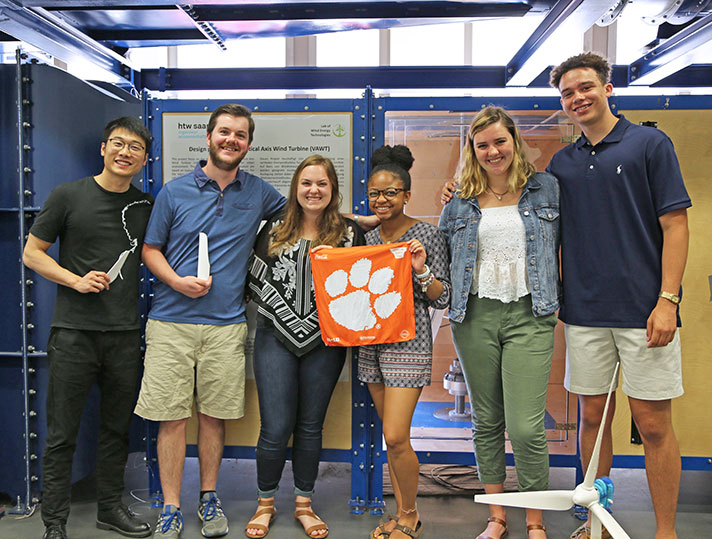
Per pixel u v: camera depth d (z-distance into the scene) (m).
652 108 2.69
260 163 2.82
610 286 2.22
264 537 2.51
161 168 2.84
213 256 2.51
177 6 3.28
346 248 2.35
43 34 3.12
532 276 2.21
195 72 4.12
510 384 2.25
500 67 4.03
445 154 3.00
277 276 2.45
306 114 2.79
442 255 2.36
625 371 2.26
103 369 2.47
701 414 2.76
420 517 2.71
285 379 2.45
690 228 2.71
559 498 1.87
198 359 2.53
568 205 2.29
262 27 3.45
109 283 2.35
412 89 4.12
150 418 2.48
